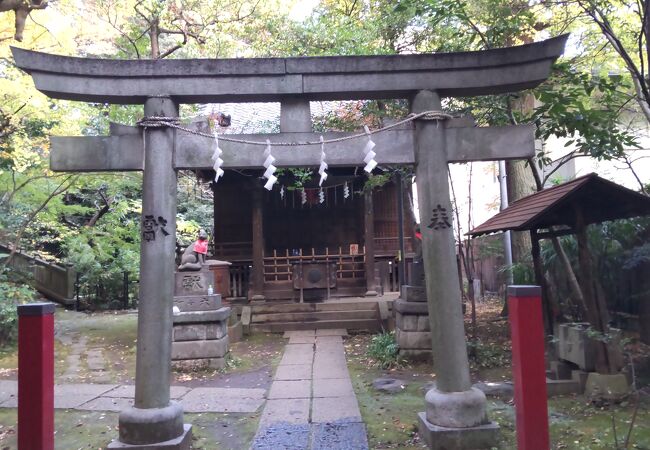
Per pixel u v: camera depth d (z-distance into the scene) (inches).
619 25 348.8
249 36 517.3
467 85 206.2
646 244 284.8
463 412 188.1
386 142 208.8
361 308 487.5
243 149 203.8
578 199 242.7
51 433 151.3
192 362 327.9
